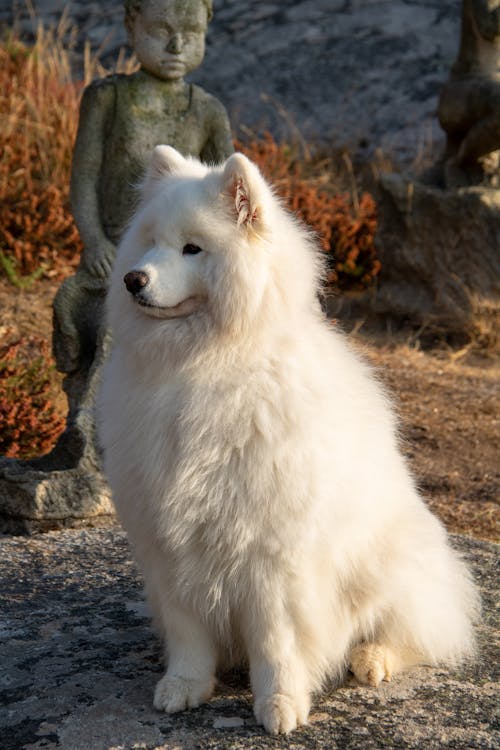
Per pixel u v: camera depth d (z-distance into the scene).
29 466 7.47
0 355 9.09
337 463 4.12
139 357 4.23
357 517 4.24
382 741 4.03
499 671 4.72
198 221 4.10
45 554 6.35
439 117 12.77
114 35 20.05
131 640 5.00
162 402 4.13
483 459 9.23
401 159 17.42
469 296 12.20
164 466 4.11
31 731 4.10
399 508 4.57
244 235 4.08
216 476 4.05
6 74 15.19
